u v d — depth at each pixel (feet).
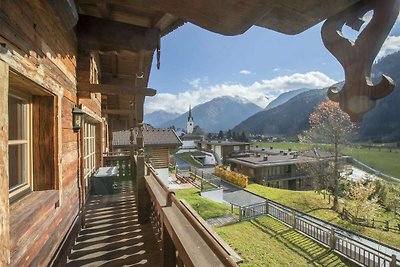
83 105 12.30
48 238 6.91
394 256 20.47
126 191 20.18
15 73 4.92
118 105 30.27
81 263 9.32
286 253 25.05
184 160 121.90
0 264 3.39
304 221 30.76
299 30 3.39
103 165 23.77
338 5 2.55
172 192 7.88
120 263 9.35
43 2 5.40
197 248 4.78
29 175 7.07
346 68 2.57
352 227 39.63
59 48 8.34
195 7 3.04
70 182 10.00
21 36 5.02
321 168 55.52
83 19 10.41
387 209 48.78
